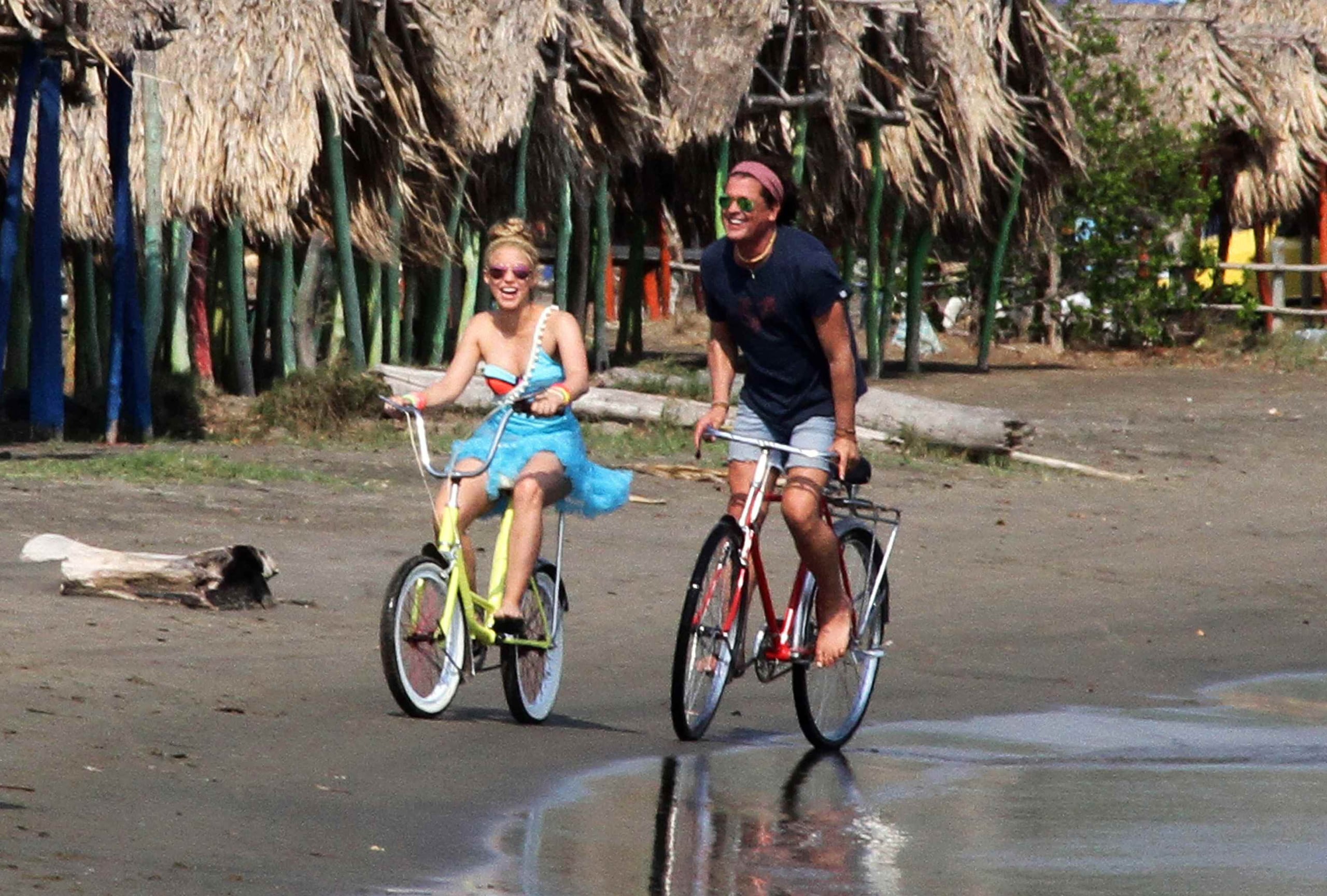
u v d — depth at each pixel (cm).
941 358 11588
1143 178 11619
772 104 9562
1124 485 6888
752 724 2988
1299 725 3100
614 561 4606
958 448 7256
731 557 2756
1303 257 13400
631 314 10450
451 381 2758
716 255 2712
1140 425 8419
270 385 8519
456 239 8688
